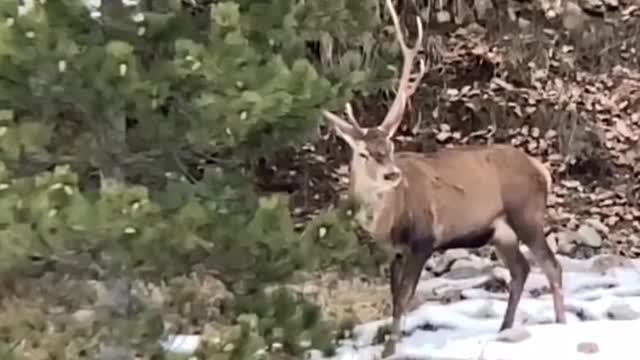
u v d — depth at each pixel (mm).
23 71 6973
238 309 7727
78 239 6758
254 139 8047
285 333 7656
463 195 12141
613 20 21812
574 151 20812
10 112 7027
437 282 16141
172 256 7168
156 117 7371
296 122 7816
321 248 7660
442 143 20797
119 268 7379
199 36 7570
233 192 7855
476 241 12500
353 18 8133
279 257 7531
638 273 16969
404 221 11586
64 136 7633
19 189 6910
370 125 20141
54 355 7871
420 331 13000
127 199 6812
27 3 7066
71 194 6766
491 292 15484
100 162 7570
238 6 7391
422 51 21047
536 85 21266
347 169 19531
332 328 8008
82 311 8125
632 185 20562
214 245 7293
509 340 12273
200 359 7332
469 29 21578
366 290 14000
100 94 7047
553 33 21672
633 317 13578
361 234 9727
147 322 7531
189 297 7996
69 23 7152
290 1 7629
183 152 7871
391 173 10992
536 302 14398
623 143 20953
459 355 11719
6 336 7855
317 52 13336
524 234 12695
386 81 11609
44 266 7457
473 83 21250
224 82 6969
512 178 12570
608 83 21500
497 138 21016
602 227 19531
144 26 7398
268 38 7578
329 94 7352
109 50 6777
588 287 15852
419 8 21141
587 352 11742
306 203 19375
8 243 6750
